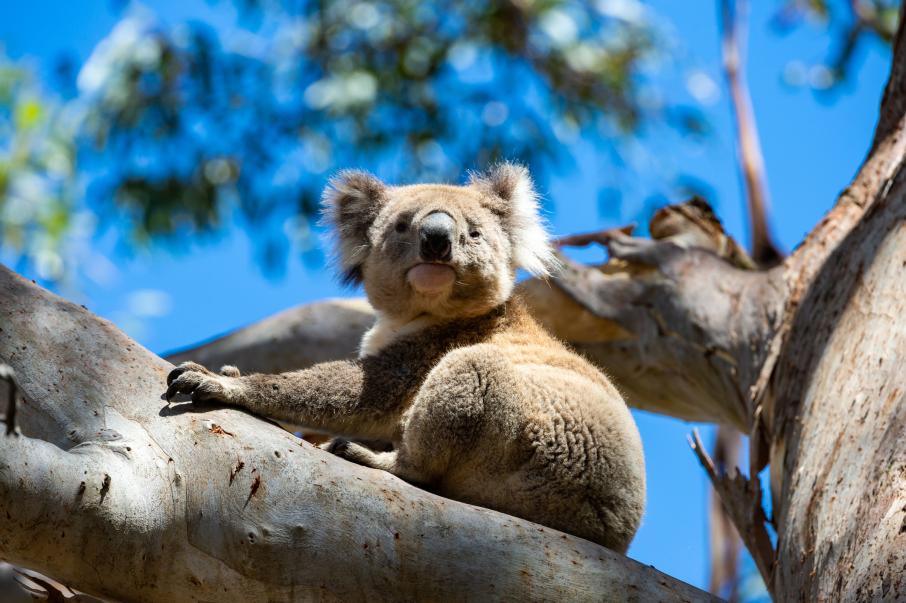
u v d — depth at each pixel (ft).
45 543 21.07
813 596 24.13
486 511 25.18
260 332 51.26
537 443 28.76
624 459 29.48
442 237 33.58
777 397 33.27
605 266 49.21
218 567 22.98
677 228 47.34
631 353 46.62
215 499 23.18
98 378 23.84
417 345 32.94
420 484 28.81
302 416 29.12
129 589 22.53
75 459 21.30
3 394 22.84
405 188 38.19
